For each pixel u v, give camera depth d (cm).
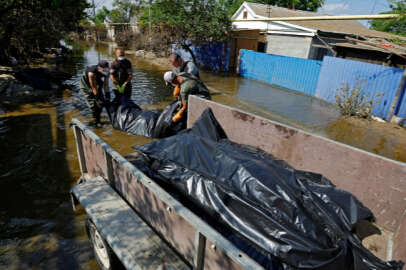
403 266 190
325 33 1445
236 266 133
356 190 264
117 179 248
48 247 252
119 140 496
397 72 753
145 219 221
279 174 225
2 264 231
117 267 214
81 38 3769
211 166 239
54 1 1159
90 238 250
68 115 619
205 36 1478
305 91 1108
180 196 244
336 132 671
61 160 412
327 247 172
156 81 1101
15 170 380
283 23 1595
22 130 521
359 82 862
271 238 179
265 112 809
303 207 195
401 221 234
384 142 619
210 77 1403
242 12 1956
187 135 294
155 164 272
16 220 284
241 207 202
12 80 820
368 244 236
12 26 1159
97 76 534
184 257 180
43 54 1631
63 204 314
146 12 2309
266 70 1298
